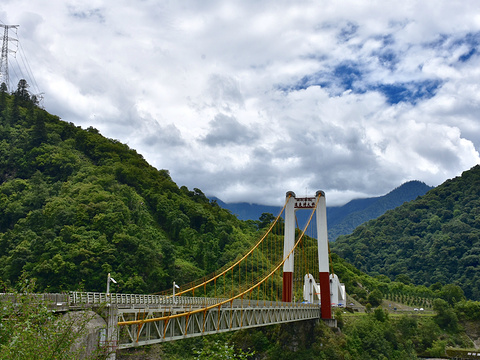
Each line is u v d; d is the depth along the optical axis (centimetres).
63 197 15888
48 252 12912
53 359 2775
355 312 13500
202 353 3688
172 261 14175
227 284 14138
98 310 4306
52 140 19938
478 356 11844
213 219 17975
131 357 8394
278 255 16938
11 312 2936
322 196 11719
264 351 10512
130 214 15450
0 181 17825
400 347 11625
